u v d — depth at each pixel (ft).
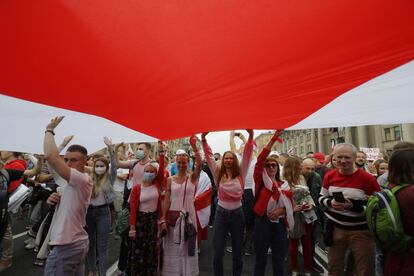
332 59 5.87
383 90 6.86
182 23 4.88
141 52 5.66
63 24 4.79
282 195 10.66
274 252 10.51
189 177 11.97
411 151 6.22
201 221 13.05
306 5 4.46
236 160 11.57
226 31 5.09
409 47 5.33
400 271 5.59
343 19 4.75
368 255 8.30
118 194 20.59
